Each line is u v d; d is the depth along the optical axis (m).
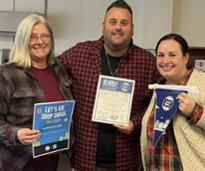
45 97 1.70
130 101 1.77
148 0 3.02
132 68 1.83
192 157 1.42
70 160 1.94
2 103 1.60
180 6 3.17
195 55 3.04
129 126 1.76
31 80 1.67
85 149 1.83
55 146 1.71
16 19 2.81
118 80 1.76
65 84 1.82
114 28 1.73
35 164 1.71
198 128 1.43
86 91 1.82
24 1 3.14
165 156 1.49
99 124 1.80
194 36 3.18
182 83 1.51
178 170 1.47
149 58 1.86
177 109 1.43
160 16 3.02
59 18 3.18
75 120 1.87
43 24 1.69
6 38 3.18
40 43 1.67
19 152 1.65
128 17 1.75
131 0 3.11
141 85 1.83
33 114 1.62
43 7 3.14
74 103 1.78
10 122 1.63
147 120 1.60
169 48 1.50
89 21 3.17
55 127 1.70
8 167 1.67
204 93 1.43
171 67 1.50
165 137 1.50
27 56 1.67
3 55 2.79
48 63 1.80
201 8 3.16
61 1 3.16
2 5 3.15
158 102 1.49
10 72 1.63
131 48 1.85
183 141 1.44
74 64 1.88
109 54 1.84
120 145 1.81
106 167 1.83
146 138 1.60
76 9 3.16
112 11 1.75
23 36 1.65
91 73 1.83
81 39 3.19
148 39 3.05
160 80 1.73
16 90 1.62
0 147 1.68
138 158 1.92
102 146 1.82
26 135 1.53
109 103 1.76
